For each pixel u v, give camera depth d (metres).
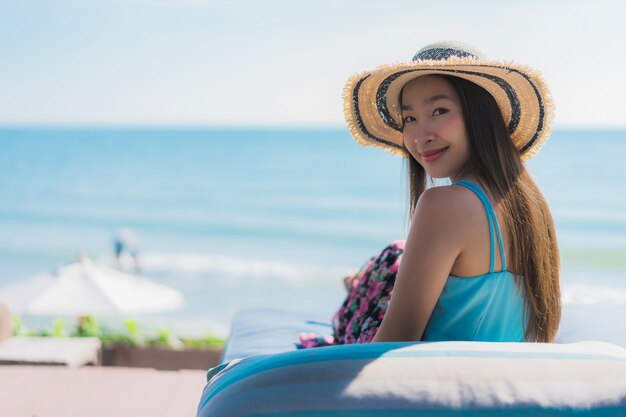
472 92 2.14
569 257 21.69
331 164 46.38
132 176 46.25
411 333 2.01
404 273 2.00
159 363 5.29
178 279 20.31
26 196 40.88
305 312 4.16
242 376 1.82
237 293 18.36
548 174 37.06
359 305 3.01
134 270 21.80
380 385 1.71
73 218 34.31
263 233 29.09
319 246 26.36
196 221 32.12
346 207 33.09
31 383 3.88
